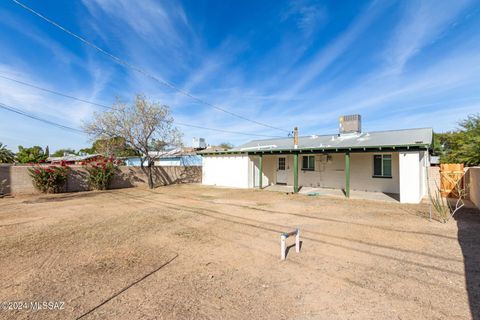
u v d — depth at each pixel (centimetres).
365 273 377
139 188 1730
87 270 395
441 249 472
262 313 280
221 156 1827
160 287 341
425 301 299
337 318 270
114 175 1716
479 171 884
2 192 1288
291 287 338
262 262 423
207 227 650
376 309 285
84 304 299
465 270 380
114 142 1734
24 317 273
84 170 1587
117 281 358
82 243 526
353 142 1393
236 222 702
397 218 740
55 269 398
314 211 855
